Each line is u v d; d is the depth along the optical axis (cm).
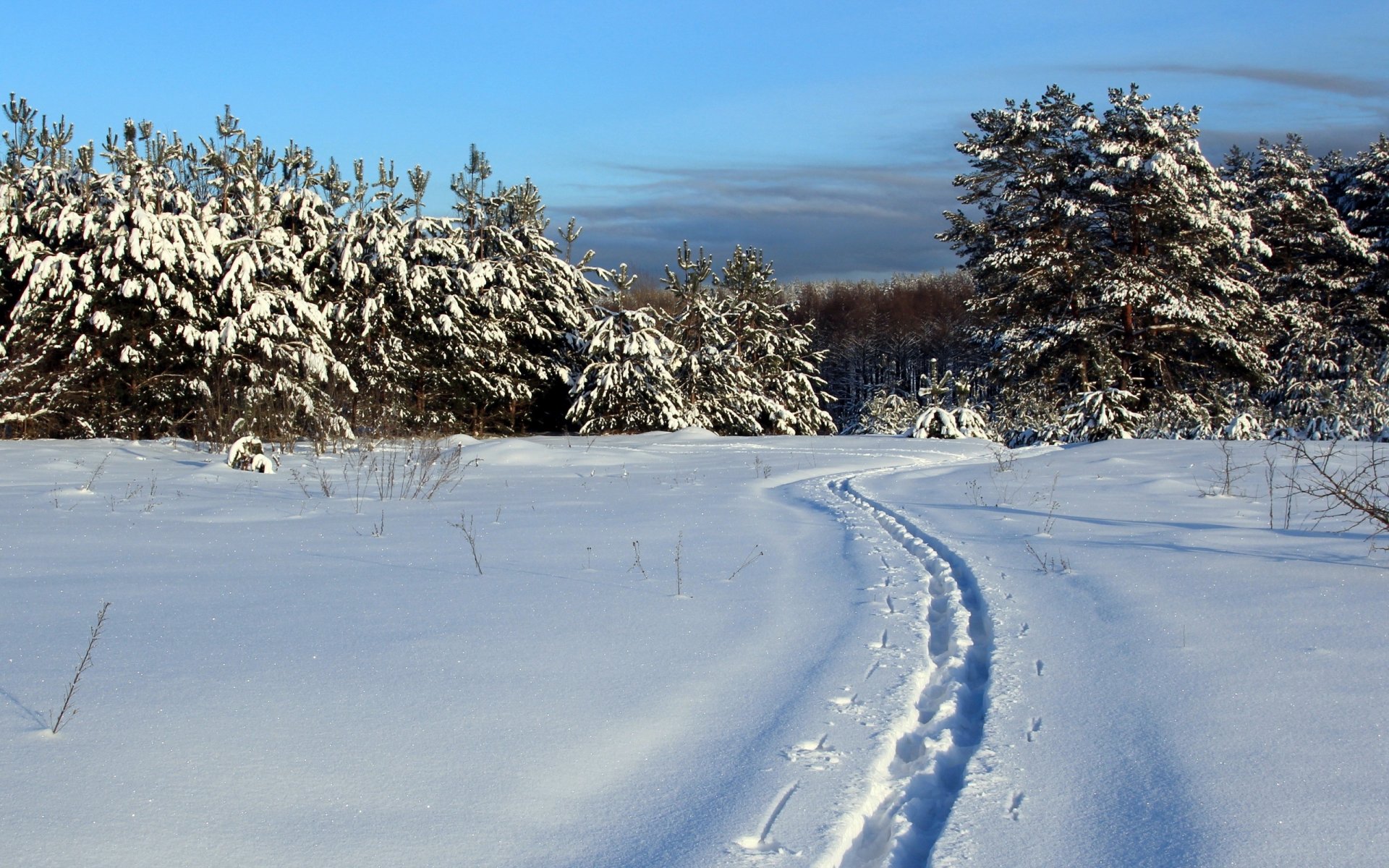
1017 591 555
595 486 1206
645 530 809
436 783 302
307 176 2305
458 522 854
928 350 7312
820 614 519
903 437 2202
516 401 2617
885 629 484
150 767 304
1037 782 305
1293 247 3347
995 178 2809
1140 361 2691
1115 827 274
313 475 1292
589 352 2594
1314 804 282
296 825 270
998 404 2877
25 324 1805
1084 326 2580
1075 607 516
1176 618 484
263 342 1928
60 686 376
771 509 966
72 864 243
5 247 1881
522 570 634
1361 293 3303
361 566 639
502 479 1305
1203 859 253
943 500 1014
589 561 669
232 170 2114
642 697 386
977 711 379
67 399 1828
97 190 1961
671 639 468
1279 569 579
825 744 336
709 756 327
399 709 365
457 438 1925
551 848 263
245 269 1975
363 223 2361
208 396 1834
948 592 567
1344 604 496
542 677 407
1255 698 370
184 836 261
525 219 2728
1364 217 3528
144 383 1941
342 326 2261
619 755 327
